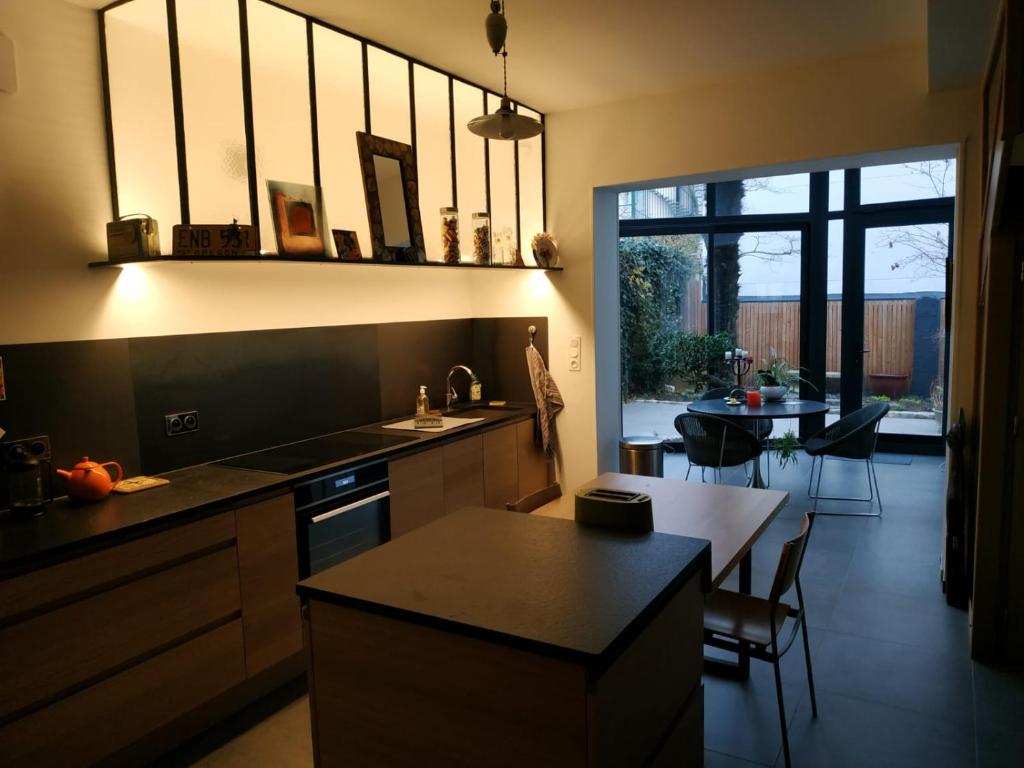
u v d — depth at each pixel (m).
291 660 3.18
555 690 1.34
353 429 4.23
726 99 4.32
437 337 4.93
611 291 5.10
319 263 3.39
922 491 5.79
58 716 2.28
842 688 2.98
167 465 3.23
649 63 3.95
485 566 1.75
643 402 7.50
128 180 3.01
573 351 4.92
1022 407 2.94
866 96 3.95
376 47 3.63
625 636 1.38
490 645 1.41
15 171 2.70
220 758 2.64
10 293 2.70
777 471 6.59
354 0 3.10
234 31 3.17
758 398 5.75
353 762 1.66
